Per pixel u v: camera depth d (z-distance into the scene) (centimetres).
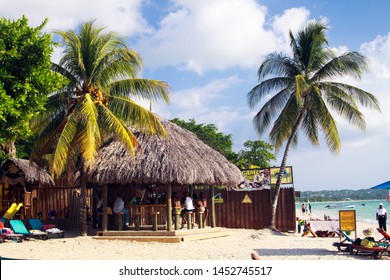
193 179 1836
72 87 2036
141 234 1892
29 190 2444
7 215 2208
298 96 2252
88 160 1794
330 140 2419
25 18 1326
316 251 1577
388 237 1427
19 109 1287
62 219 2438
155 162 1830
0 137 1280
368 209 9188
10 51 1244
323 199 19062
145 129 1975
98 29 2047
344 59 2389
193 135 2234
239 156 4762
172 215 2086
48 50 1308
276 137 2495
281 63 2534
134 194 2175
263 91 2567
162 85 2045
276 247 1716
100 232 1955
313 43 2473
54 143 2017
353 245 1462
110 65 2022
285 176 2473
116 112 2030
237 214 2536
